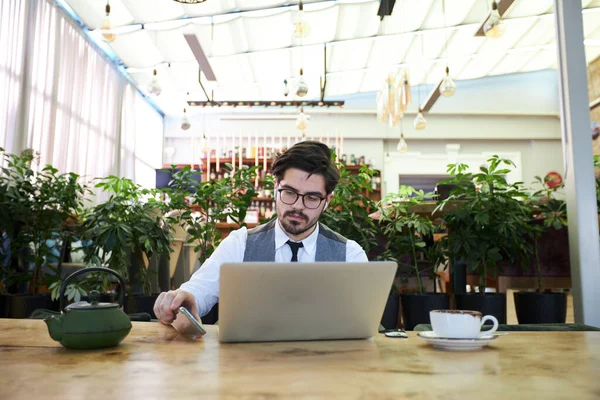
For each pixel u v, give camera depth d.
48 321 0.85
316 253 1.55
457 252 2.98
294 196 1.41
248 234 1.59
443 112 8.79
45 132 4.84
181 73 7.34
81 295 2.81
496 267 3.11
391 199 3.45
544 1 6.38
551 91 8.91
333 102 6.87
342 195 3.04
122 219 3.07
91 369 0.70
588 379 0.65
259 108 8.90
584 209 2.56
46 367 0.71
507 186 3.01
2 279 3.10
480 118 8.91
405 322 2.97
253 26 6.15
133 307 2.97
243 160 7.91
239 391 0.58
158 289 3.54
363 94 9.10
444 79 5.22
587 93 2.63
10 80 4.28
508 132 8.88
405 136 8.85
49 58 4.92
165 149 8.92
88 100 5.88
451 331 0.90
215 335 1.02
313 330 0.95
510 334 1.06
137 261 3.14
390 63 7.89
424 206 3.30
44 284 3.18
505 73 8.95
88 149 5.84
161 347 0.88
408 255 3.44
